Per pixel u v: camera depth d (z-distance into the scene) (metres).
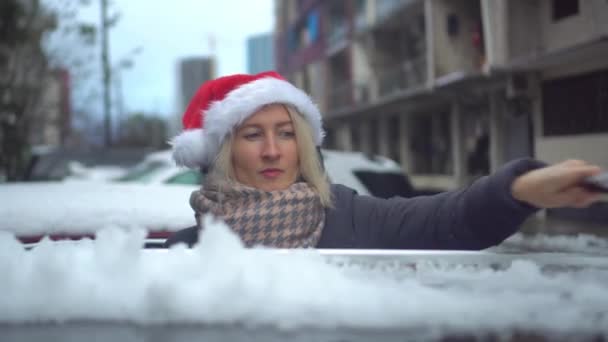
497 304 0.61
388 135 22.69
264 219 1.64
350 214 1.71
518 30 11.31
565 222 9.80
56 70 11.06
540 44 11.26
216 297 0.58
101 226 2.01
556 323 0.59
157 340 0.57
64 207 2.09
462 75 13.54
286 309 0.58
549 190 1.07
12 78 10.38
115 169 8.59
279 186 1.76
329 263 0.81
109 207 2.11
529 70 11.93
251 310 0.58
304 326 0.58
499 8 11.37
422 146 19.83
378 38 20.56
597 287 0.69
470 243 1.35
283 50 35.69
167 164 5.65
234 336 0.58
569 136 11.25
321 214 1.72
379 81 20.19
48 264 0.61
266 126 1.75
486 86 14.37
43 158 8.76
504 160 14.15
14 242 0.80
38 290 0.60
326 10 27.05
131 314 0.58
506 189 1.17
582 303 0.64
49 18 10.57
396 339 0.58
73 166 8.60
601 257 0.88
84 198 2.29
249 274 0.63
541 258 0.87
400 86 18.92
